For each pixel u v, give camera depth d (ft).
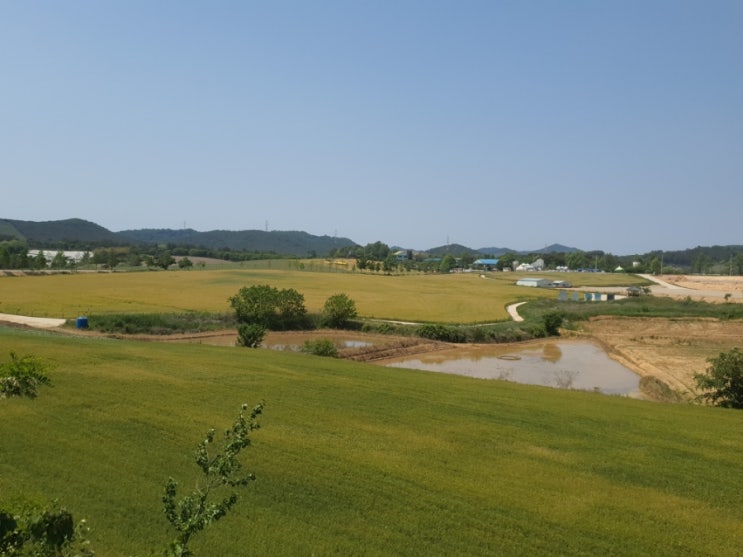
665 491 61.57
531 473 64.85
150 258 631.56
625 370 190.80
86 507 49.03
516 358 214.48
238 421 26.58
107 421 71.51
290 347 192.13
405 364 193.88
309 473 60.64
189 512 25.04
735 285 621.72
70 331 195.21
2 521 25.68
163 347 134.62
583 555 47.34
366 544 47.19
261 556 44.37
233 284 408.05
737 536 51.90
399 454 68.39
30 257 536.83
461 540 48.75
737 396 117.80
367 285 459.32
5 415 69.51
